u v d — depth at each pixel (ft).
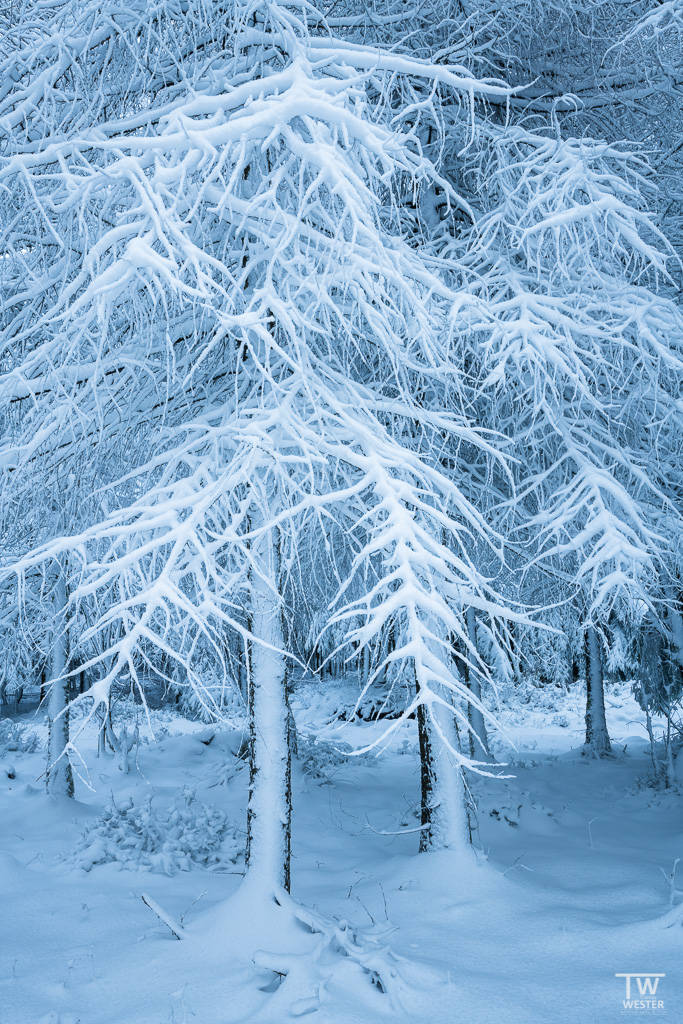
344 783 40.86
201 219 15.07
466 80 13.96
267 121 12.13
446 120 21.27
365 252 13.85
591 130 24.70
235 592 15.89
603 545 16.21
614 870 22.90
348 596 24.43
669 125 23.79
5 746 57.26
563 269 17.11
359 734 62.95
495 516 22.41
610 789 37.73
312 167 14.44
